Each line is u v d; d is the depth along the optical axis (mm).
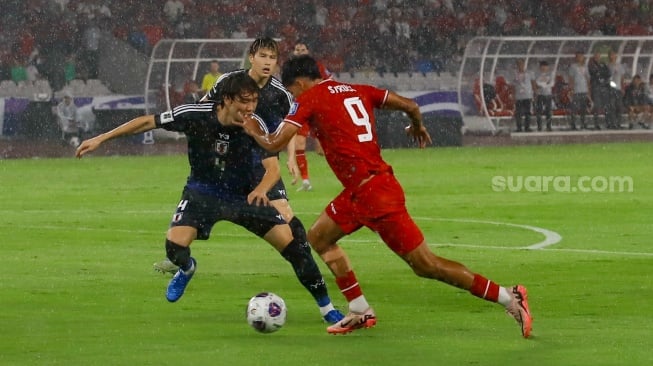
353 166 21359
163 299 26062
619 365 18625
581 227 41188
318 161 77312
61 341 20953
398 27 108250
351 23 108812
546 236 38656
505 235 39031
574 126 97812
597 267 31312
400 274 30062
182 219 23484
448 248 35625
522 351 19844
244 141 22875
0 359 19281
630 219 43562
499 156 79375
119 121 87938
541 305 25125
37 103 86125
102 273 30203
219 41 87500
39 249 35375
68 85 95562
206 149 22969
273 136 21469
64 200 51875
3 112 85125
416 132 22953
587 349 19969
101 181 61750
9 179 63281
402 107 22188
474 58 95250
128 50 97875
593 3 118750
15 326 22562
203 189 23328
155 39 102938
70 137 85875
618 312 24172
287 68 21922
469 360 19109
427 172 66125
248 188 23328
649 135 99688
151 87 88562
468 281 21047
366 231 40375
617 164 71188
